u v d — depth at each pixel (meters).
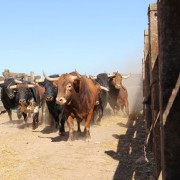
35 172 7.03
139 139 10.39
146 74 7.42
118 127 13.80
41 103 14.65
